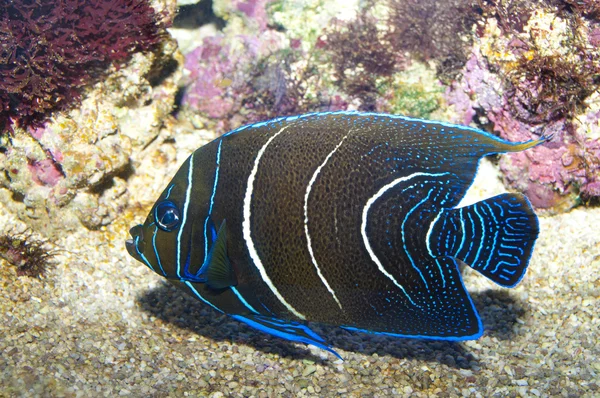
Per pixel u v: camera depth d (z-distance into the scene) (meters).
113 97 0.49
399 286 0.29
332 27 0.61
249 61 0.61
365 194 0.29
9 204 0.48
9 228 0.47
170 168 0.53
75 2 0.45
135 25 0.47
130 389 0.36
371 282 0.29
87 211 0.47
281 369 0.39
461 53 0.53
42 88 0.44
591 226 0.48
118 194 0.49
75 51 0.45
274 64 0.61
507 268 0.28
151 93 0.52
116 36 0.47
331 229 0.29
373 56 0.57
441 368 0.39
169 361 0.39
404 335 0.30
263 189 0.30
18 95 0.44
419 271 0.29
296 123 0.30
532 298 0.45
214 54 0.63
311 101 0.60
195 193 0.30
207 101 0.61
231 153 0.30
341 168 0.29
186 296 0.45
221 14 0.67
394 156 0.29
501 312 0.44
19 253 0.44
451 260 0.29
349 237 0.29
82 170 0.46
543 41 0.46
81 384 0.36
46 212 0.47
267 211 0.30
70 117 0.46
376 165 0.29
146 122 0.51
